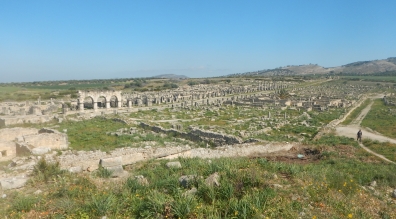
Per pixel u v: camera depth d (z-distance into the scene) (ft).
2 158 73.77
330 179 40.50
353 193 37.35
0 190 37.65
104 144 95.45
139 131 120.47
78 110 202.28
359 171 57.26
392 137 120.26
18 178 40.60
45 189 37.83
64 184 37.81
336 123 160.86
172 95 335.26
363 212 31.76
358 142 107.55
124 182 38.47
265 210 27.30
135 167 53.31
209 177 35.40
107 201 29.96
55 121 151.23
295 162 64.28
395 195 42.47
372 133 130.31
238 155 70.38
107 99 221.25
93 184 38.40
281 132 133.28
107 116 168.96
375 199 38.42
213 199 29.66
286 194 31.76
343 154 75.92
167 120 168.04
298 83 609.42
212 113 199.00
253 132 125.80
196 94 342.85
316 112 212.02
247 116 186.70
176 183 34.94
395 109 222.69
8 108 188.03
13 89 485.15
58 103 242.99
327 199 32.50
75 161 50.47
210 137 99.25
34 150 71.72
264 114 198.59
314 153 76.07
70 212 29.53
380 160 74.02
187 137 108.27
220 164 41.55
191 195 30.19
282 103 260.01
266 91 447.42
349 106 246.68
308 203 30.48
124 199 32.22
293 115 193.06
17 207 31.42
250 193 30.86
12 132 94.38
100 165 49.60
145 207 28.84
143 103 268.62
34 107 179.01
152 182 37.65
